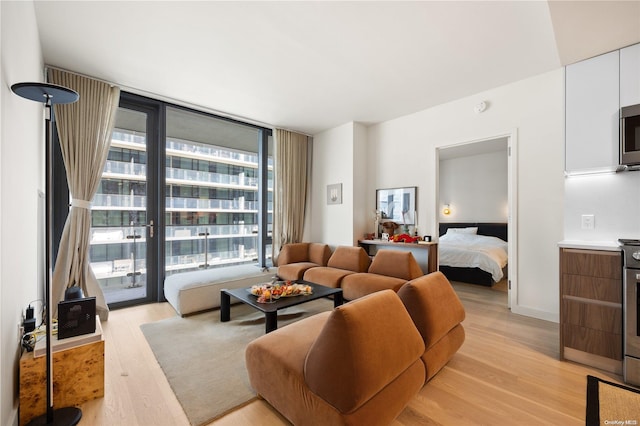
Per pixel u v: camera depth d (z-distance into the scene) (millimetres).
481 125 3494
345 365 1214
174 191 3959
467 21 2213
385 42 2486
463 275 4785
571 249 2182
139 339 2539
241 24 2244
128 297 3537
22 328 1696
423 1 2008
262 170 4848
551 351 2305
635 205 2236
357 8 2078
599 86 2305
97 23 2221
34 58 2107
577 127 2391
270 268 4277
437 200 3963
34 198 2062
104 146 3115
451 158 7043
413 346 1528
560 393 1755
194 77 3086
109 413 1598
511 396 1725
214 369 2045
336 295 3133
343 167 4699
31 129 1932
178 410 1629
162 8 2064
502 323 2906
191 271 4000
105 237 3389
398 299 1627
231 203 4578
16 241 1509
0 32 1224
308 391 1362
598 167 2287
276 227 4812
